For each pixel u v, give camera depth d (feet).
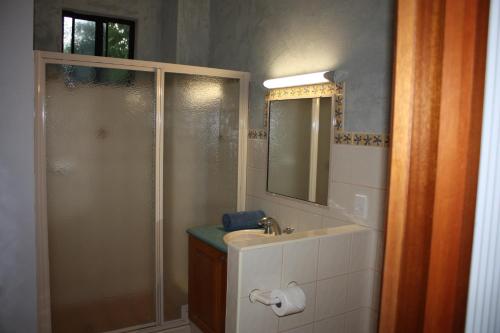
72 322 7.89
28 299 6.79
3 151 6.42
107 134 7.90
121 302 8.30
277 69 8.38
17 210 6.57
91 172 7.82
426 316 1.73
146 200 8.39
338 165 6.92
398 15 1.79
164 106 8.43
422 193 1.74
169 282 8.79
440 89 1.66
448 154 1.66
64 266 7.73
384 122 6.08
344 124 6.81
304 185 7.72
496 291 1.84
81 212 7.80
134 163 8.20
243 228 8.30
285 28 8.12
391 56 5.96
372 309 6.39
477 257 1.76
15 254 6.64
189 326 8.82
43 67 7.24
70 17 10.95
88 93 7.67
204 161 8.99
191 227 8.96
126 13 11.18
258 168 9.02
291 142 8.02
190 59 10.69
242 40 9.46
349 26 6.66
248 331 5.31
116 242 8.16
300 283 5.72
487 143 1.69
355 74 6.57
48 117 7.39
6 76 6.32
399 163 1.80
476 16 1.63
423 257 1.75
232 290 5.31
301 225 7.80
